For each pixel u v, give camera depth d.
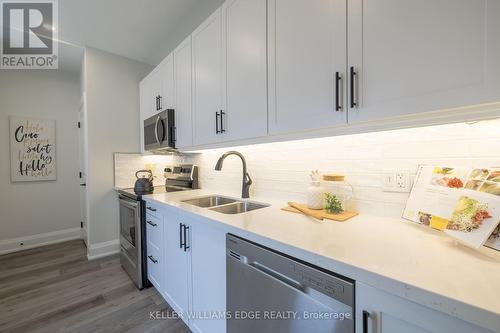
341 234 0.89
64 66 3.20
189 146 1.95
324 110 1.01
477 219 0.69
